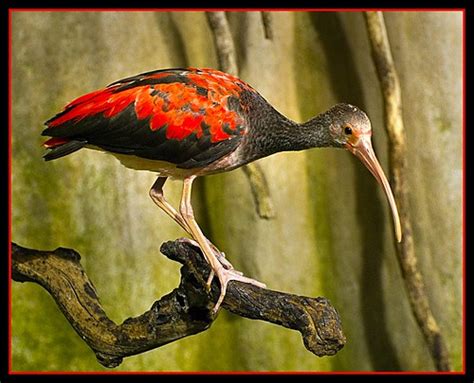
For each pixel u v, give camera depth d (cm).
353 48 1305
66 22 1300
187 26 1316
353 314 1334
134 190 1309
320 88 1315
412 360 1331
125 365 1345
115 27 1300
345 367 1336
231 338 1346
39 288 1338
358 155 895
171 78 849
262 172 1227
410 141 1297
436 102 1292
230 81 871
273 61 1311
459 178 1299
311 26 1313
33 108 1302
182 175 879
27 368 1336
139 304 1315
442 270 1312
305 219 1328
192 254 815
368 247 1326
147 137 839
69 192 1309
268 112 888
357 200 1324
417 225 1305
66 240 1311
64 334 1342
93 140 847
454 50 1286
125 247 1312
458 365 1322
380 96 1298
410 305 1252
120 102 838
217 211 1323
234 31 1309
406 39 1288
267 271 1320
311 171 1327
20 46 1302
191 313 821
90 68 1297
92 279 1311
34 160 1308
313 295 1328
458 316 1318
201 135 842
